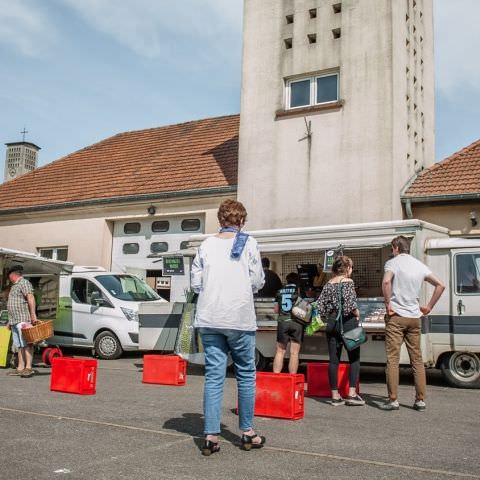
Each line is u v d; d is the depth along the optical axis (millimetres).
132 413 6684
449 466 4656
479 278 9422
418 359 7277
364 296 11078
